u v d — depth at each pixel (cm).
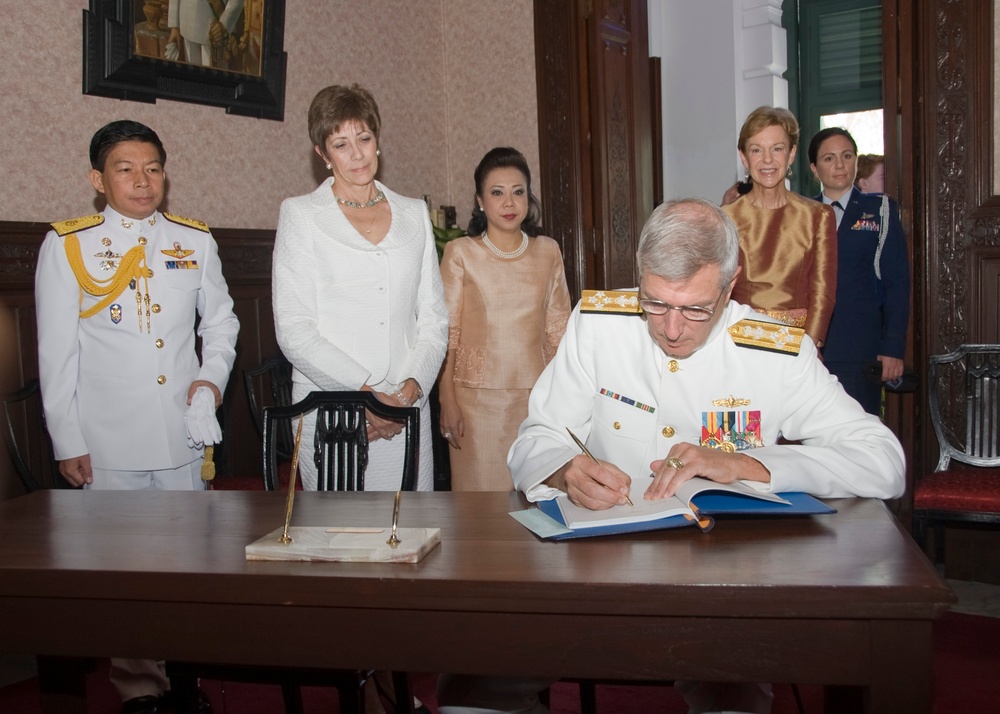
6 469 336
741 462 184
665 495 181
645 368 206
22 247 338
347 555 163
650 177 550
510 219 346
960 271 399
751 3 632
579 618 150
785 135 331
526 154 524
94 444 288
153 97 388
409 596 152
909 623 142
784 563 154
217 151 418
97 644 165
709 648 147
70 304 284
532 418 217
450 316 348
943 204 399
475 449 350
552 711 289
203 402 294
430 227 310
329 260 286
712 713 192
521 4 516
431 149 538
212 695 298
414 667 155
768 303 336
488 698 188
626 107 526
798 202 338
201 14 400
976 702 285
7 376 336
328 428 257
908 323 398
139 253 293
